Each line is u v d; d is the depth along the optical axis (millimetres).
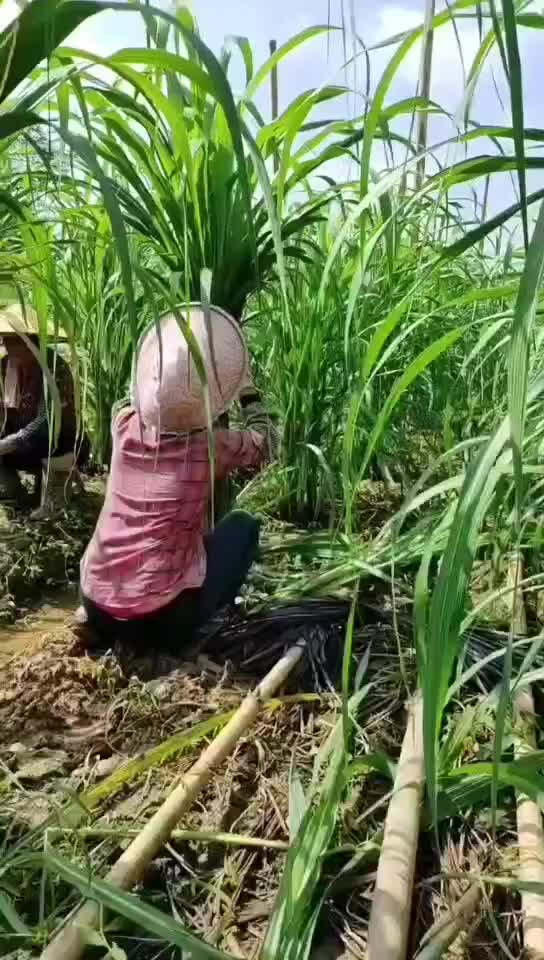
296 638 2104
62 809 1492
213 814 1534
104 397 3479
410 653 2027
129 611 2004
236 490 3363
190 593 2037
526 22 1247
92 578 2061
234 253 2090
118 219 1034
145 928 1189
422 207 2508
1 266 1760
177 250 2107
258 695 1815
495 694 1618
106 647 2139
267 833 1491
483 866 1379
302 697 1861
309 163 2111
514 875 1323
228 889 1382
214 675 2029
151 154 2053
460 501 1064
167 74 1698
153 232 2129
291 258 2744
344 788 1554
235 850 1450
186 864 1403
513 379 867
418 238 2938
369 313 2766
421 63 1356
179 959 1243
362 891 1351
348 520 1464
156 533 1978
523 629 2059
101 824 1502
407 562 2295
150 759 1629
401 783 1436
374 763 1496
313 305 2834
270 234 2098
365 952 1219
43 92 1259
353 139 1970
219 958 1087
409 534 2213
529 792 1327
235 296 2162
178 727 1814
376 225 2203
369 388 2676
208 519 2324
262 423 2240
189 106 2020
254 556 2213
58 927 1194
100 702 1903
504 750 1620
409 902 1223
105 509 2074
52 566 2715
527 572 2322
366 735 1709
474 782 1431
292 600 2303
